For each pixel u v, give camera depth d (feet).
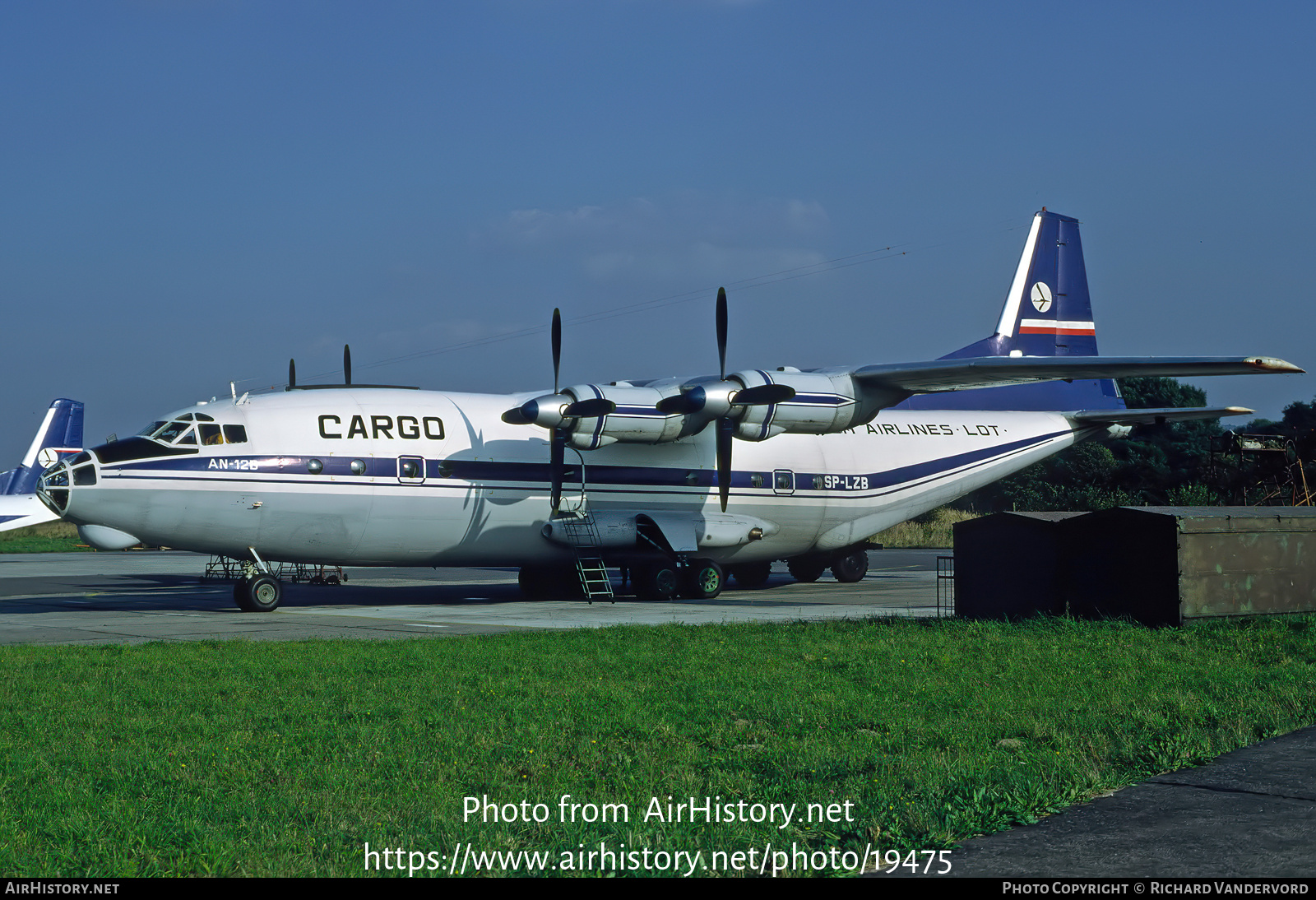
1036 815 20.75
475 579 109.60
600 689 36.45
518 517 76.43
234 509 68.64
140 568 132.36
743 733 29.50
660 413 73.15
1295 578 53.16
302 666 41.98
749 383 73.20
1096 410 101.24
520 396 81.66
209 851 19.77
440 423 75.25
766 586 95.14
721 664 42.14
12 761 26.43
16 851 19.92
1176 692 33.60
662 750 27.63
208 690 36.78
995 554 55.98
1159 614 49.96
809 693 35.37
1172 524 49.52
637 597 82.43
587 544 77.36
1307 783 22.67
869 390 75.51
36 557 161.58
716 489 82.64
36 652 47.11
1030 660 41.50
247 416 70.49
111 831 21.21
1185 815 20.47
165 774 25.29
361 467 71.56
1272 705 30.91
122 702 34.73
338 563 74.49
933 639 48.08
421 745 28.27
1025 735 28.50
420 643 49.39
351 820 21.77
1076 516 53.47
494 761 26.76
